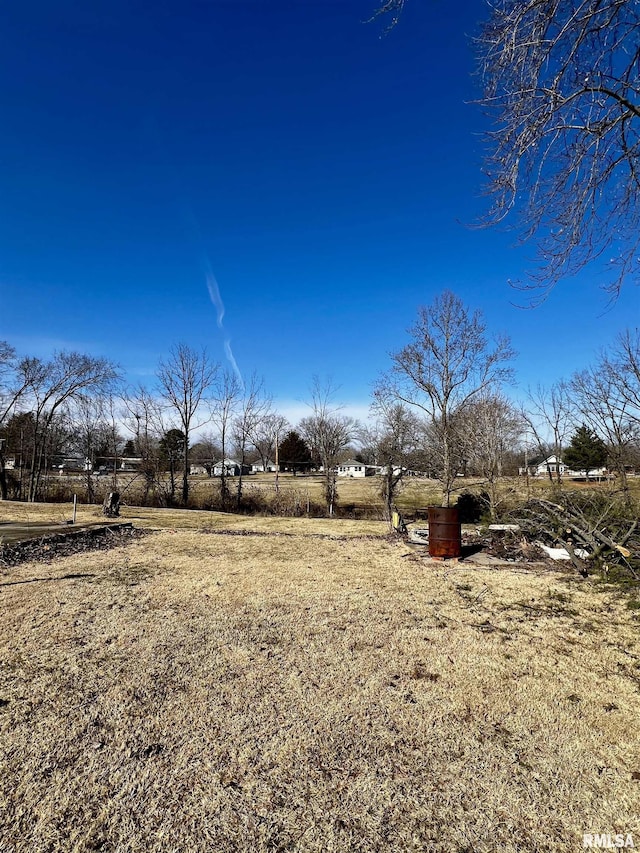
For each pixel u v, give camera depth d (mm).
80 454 24375
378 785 2312
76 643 4039
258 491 23250
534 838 2010
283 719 2877
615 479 12562
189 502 21875
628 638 4301
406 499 21641
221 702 3066
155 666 3602
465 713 2975
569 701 3135
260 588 6008
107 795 2221
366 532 12344
